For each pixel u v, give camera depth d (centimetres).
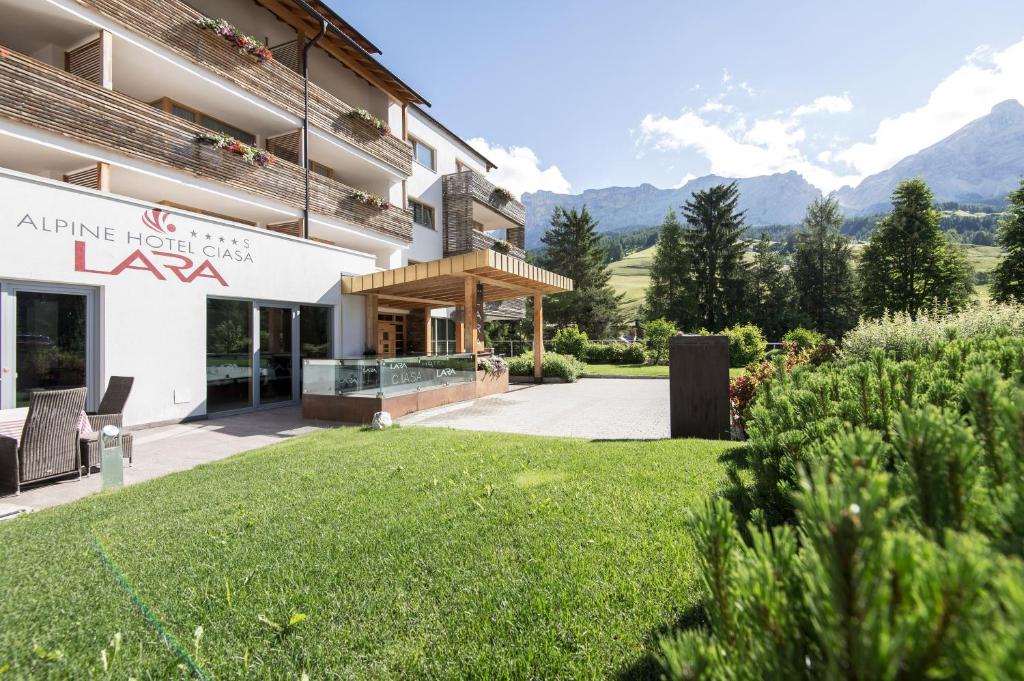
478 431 779
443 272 1259
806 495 69
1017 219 2856
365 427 827
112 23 1000
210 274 1005
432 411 1110
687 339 665
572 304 4766
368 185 1894
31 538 351
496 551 289
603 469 460
